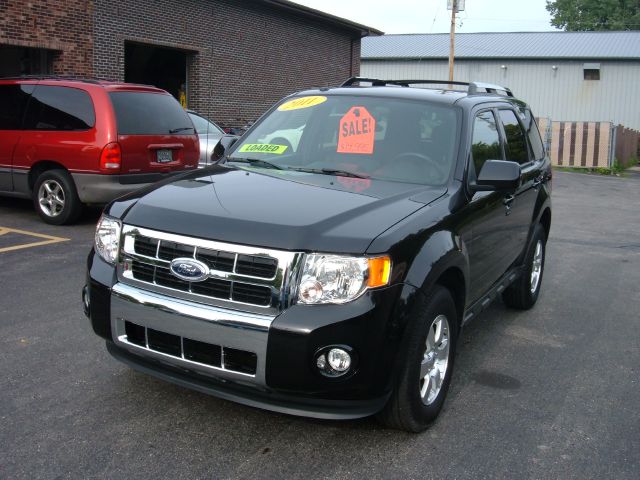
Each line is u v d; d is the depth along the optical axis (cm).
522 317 593
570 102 3853
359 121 449
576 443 356
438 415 376
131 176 857
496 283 497
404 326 313
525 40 4172
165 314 317
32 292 582
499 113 520
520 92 3925
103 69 1588
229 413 371
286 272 300
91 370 422
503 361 479
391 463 326
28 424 350
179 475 308
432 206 365
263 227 309
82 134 841
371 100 464
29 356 441
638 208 1469
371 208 341
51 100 866
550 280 741
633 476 324
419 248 330
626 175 2539
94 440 336
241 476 309
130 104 864
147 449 330
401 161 419
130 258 334
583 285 723
